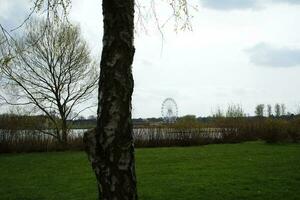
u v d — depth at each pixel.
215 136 52.28
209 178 22.95
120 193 7.75
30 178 25.92
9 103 47.16
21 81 47.78
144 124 52.53
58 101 49.38
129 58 8.13
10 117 45.72
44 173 28.06
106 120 7.90
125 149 7.87
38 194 20.45
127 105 8.01
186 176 24.03
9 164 34.00
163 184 21.64
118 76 7.98
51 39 49.38
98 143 7.89
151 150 42.88
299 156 33.03
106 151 7.82
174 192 19.55
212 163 29.77
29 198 19.61
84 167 30.48
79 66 52.22
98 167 7.86
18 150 45.25
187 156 35.31
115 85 7.95
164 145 49.59
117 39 8.06
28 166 32.31
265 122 51.66
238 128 52.72
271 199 17.56
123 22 8.12
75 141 46.97
